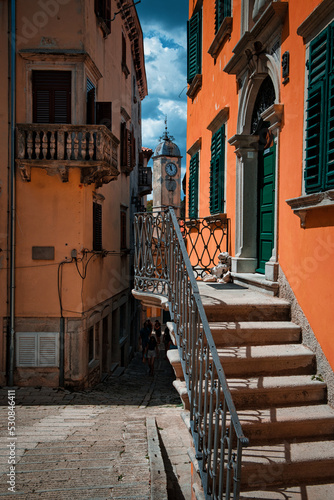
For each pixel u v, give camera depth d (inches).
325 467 124.0
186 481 169.3
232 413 96.5
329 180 142.3
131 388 497.4
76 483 148.0
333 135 142.6
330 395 143.1
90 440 214.1
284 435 134.2
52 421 278.4
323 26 151.6
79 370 445.4
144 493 137.5
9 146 434.0
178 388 143.0
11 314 438.9
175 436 229.3
